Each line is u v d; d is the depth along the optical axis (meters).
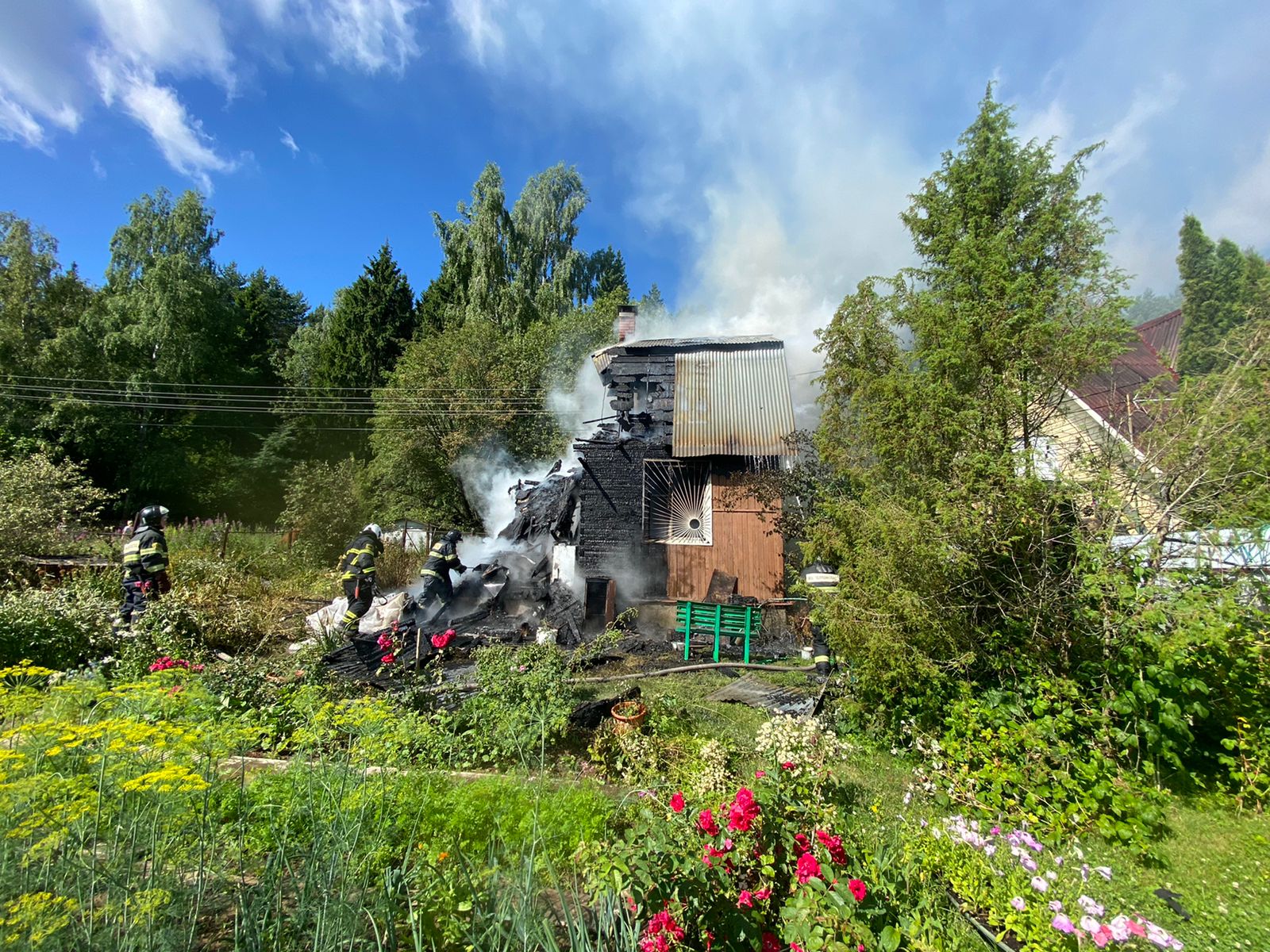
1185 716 4.16
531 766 4.73
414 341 26.73
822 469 9.14
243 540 16.80
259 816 3.04
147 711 3.40
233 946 2.36
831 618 5.36
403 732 3.70
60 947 2.00
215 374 32.62
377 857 2.82
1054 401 5.58
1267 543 4.43
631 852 2.55
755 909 2.58
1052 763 4.32
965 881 3.22
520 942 2.43
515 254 29.97
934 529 5.05
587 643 8.13
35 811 2.33
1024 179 5.93
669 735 5.18
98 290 31.38
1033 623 4.64
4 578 9.73
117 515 28.14
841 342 6.55
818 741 4.80
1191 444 4.67
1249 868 3.51
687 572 10.73
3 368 26.77
